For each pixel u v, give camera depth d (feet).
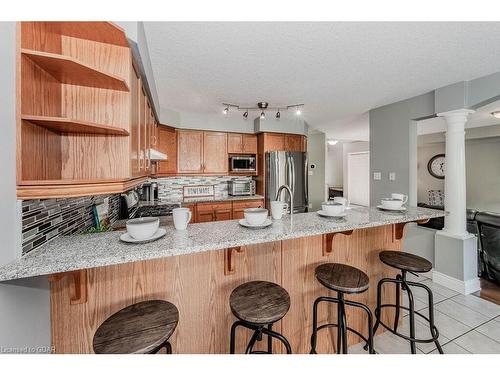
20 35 2.65
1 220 2.39
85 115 3.84
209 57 5.99
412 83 7.80
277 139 13.38
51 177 3.44
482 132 15.66
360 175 22.79
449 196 8.38
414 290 8.16
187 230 3.97
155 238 3.35
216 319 4.22
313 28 4.78
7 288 2.53
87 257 2.71
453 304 7.26
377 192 10.75
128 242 3.24
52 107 3.44
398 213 5.49
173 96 9.19
